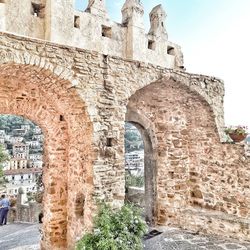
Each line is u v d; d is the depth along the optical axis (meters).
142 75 6.27
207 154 7.99
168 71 6.71
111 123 5.75
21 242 7.97
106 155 5.64
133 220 5.06
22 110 6.64
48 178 7.06
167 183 8.31
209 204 7.90
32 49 4.90
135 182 15.13
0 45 4.58
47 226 7.01
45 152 7.38
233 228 6.95
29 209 11.16
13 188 40.12
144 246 6.49
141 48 7.15
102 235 4.73
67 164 7.07
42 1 5.85
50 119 6.96
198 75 7.38
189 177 8.43
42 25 5.78
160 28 7.73
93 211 5.40
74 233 6.49
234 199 7.33
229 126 7.64
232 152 7.41
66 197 7.08
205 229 7.47
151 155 8.55
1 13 5.25
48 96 6.39
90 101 5.51
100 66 5.69
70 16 5.92
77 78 5.38
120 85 5.93
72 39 5.93
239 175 7.25
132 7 7.09
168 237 7.24
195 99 7.62
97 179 5.48
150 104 8.25
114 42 6.84
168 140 8.39
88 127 5.62
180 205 8.15
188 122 8.37
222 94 7.98
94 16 6.46
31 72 5.30
